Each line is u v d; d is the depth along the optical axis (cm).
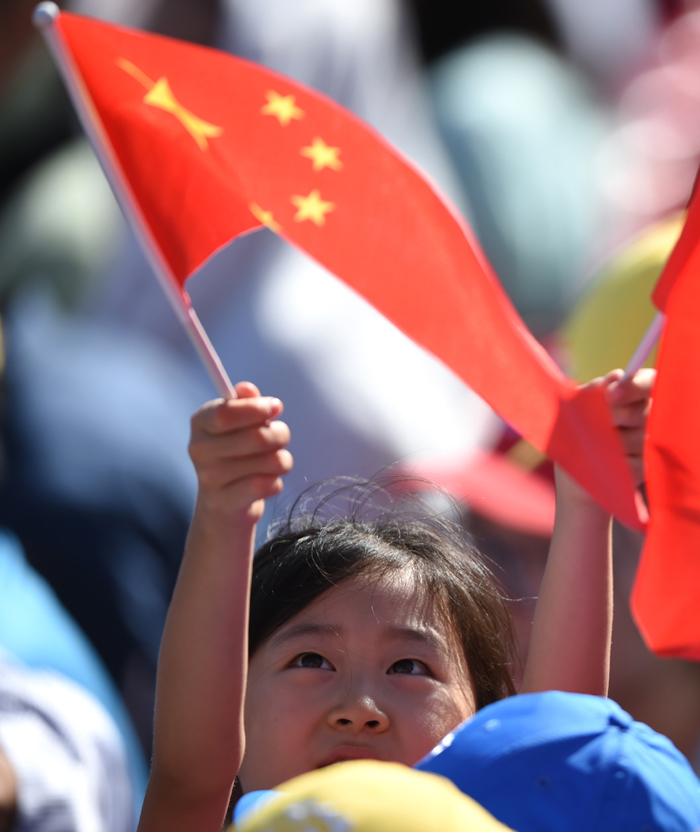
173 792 614
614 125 1880
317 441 1400
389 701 673
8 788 764
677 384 575
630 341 1118
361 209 598
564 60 1973
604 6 2055
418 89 1795
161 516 1165
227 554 586
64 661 920
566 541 666
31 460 1157
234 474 572
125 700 1099
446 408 1463
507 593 983
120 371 1260
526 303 1656
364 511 1001
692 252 568
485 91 1764
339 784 431
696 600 577
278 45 1622
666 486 581
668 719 1023
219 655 596
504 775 488
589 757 492
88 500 1140
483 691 743
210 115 568
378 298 604
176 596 602
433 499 1140
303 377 1422
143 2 1662
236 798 746
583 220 1730
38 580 1019
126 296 1567
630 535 1029
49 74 1702
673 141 1800
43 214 1592
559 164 1733
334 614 701
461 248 601
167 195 557
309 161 588
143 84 555
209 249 568
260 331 1463
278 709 674
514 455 1269
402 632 701
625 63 2016
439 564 752
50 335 1308
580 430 604
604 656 657
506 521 1086
